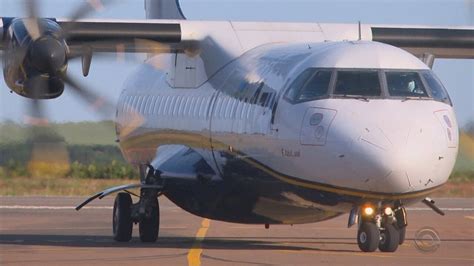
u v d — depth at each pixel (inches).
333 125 2381.9
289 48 2780.5
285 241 2972.4
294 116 2482.8
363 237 2447.1
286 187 2541.8
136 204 2910.9
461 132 3240.7
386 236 2453.2
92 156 5398.6
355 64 2504.9
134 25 3036.4
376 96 2436.0
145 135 3393.2
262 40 3011.8
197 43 3058.6
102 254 2463.1
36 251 2539.4
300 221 2787.9
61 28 2883.9
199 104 3016.7
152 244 2812.5
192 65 3115.2
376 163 2297.0
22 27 2805.1
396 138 2321.6
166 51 3122.5
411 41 3253.0
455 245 2817.4
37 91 2810.0
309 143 2421.3
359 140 2332.7
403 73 2495.1
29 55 2775.6
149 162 3405.5
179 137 3120.1
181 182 2923.2
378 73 2481.5
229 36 3021.7
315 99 2460.6
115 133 3742.6
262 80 2719.0
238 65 2918.3
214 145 2886.3
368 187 2332.7
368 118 2367.1
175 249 2603.3
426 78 2504.9
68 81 2896.2
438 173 2358.5
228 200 2864.2
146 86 3489.2
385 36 3216.0
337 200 2413.9
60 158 3139.8
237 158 2758.4
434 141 2346.2
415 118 2370.8
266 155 2598.4
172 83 3253.0
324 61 2529.5
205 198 2940.5
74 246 2706.7
